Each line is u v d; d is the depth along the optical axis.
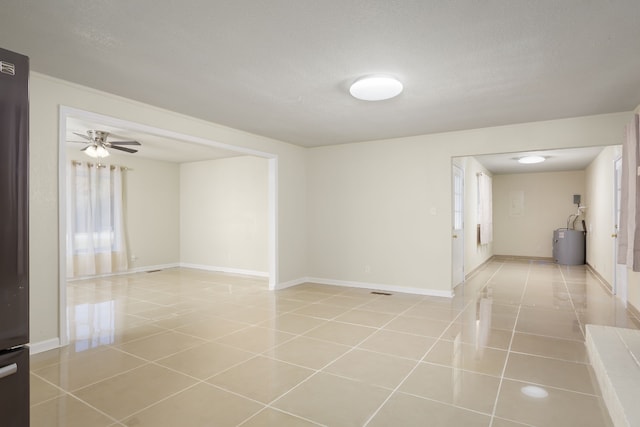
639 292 4.30
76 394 2.48
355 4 2.10
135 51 2.74
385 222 5.88
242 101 3.89
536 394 2.47
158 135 4.22
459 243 6.34
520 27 2.36
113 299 5.28
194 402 2.37
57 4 2.12
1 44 2.61
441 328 3.89
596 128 4.40
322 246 6.46
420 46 2.62
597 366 2.71
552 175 9.62
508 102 3.90
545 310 4.61
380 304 4.94
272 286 5.94
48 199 3.30
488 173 9.48
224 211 7.97
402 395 2.46
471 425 2.11
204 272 7.83
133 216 7.79
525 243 9.91
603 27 2.35
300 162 6.46
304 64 2.95
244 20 2.29
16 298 1.27
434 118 4.55
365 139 5.85
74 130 5.25
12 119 1.26
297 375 2.77
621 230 3.84
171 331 3.81
